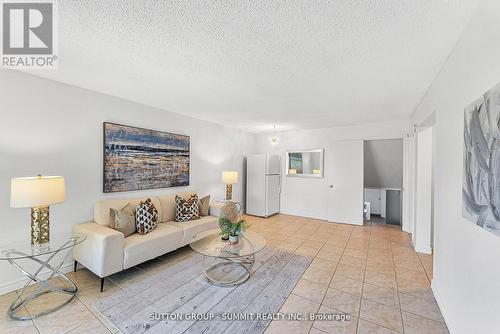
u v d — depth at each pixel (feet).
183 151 13.34
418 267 9.23
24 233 7.50
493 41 3.64
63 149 8.41
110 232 7.71
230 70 7.09
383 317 6.21
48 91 8.00
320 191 17.38
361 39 5.34
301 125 16.35
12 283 7.32
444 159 6.26
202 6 4.24
